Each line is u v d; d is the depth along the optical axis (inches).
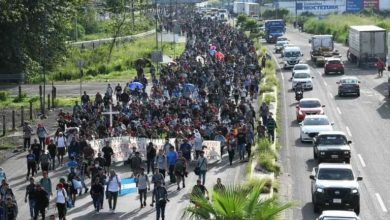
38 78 3292.3
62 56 3452.3
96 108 2016.5
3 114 2373.3
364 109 2298.2
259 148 1647.4
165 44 4685.0
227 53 3454.7
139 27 5290.4
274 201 762.8
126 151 1617.9
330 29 5590.6
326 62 3238.2
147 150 1494.8
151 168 1510.8
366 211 1245.1
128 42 4808.1
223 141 1658.5
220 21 6747.1
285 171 1549.0
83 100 2217.0
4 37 3174.2
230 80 2576.3
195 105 1973.4
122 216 1222.9
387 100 2463.1
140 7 5255.9
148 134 1667.1
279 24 5231.3
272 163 1531.7
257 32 5831.7
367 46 3388.3
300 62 3516.2
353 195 1206.3
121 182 1347.2
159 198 1159.0
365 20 5649.6
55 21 3346.5
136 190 1330.0
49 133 2001.7
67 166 1523.1
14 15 3029.0
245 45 3969.0
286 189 1398.9
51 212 1259.8
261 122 1920.5
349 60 3708.2
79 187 1299.2
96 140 1615.4
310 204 1290.6
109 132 1705.2
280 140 1882.4
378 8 7180.1
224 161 1622.8
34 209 1196.5
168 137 1612.9
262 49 4264.3
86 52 4128.9
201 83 2524.6
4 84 3176.7
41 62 3297.2
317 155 1587.1
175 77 2559.1
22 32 3193.9
